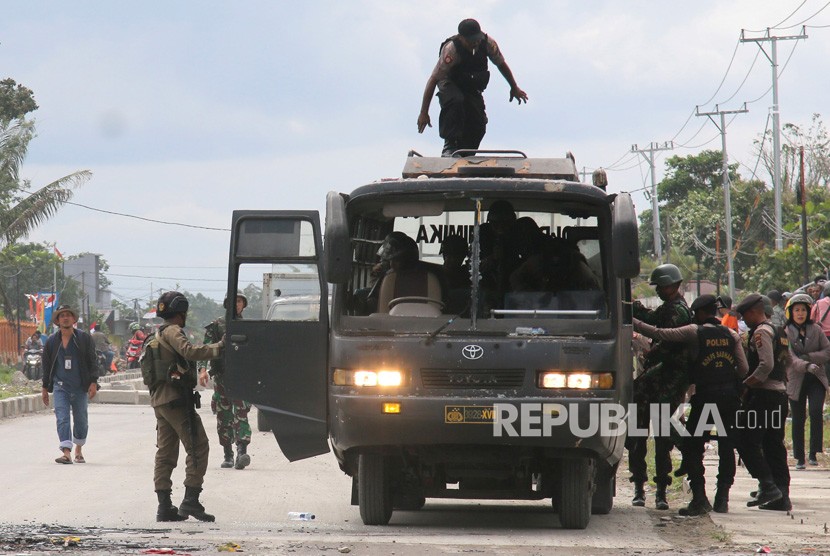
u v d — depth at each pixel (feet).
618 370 59.93
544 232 62.28
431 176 65.00
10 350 360.89
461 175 64.08
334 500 77.82
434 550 53.67
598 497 70.74
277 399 63.46
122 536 57.67
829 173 411.34
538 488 67.05
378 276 63.36
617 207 58.75
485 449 61.05
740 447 71.41
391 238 63.00
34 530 59.77
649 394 71.77
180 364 66.44
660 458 73.05
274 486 85.46
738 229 465.06
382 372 60.13
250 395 63.67
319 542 56.03
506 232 62.23
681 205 495.41
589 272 61.46
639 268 58.13
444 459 61.77
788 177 405.59
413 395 59.62
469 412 59.06
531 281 61.46
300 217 64.39
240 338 63.87
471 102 78.54
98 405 190.70
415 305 61.57
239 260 64.34
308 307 64.69
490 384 59.57
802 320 92.63
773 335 71.00
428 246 62.95
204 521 66.69
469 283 61.67
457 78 78.38
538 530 63.77
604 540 59.11
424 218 62.80
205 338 98.22
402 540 57.67
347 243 58.85
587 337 60.23
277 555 51.47
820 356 92.89
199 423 67.05
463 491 65.36
